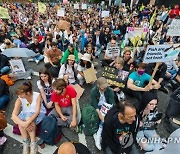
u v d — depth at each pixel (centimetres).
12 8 2341
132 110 247
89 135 350
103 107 343
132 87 360
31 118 301
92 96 361
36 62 662
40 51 722
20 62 532
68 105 351
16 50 529
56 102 345
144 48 614
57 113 361
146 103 318
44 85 378
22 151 316
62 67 477
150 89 340
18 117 306
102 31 891
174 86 512
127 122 263
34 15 1925
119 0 2131
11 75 524
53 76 460
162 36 854
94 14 1967
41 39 793
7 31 1012
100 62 693
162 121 394
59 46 771
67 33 884
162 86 512
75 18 1627
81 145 230
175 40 836
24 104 314
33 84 521
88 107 351
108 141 282
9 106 423
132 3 2031
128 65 482
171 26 561
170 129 363
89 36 883
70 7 2652
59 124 357
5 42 675
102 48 857
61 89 326
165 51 332
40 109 332
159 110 436
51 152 314
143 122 329
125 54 479
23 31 1077
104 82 341
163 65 460
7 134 347
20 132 338
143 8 1706
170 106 371
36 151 303
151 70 462
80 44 797
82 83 512
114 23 1361
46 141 319
